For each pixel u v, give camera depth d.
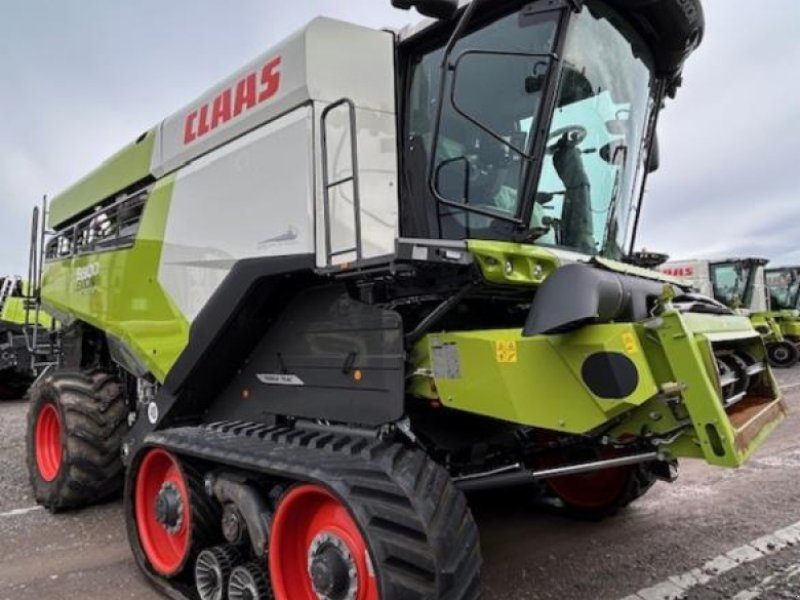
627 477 4.13
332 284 3.07
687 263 20.03
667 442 2.48
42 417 5.29
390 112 3.25
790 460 6.20
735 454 2.17
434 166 2.66
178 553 3.44
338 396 3.01
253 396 3.58
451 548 2.31
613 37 3.34
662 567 3.56
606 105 3.41
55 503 4.76
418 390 2.79
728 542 3.94
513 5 2.89
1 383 13.41
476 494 4.84
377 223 3.12
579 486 4.43
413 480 2.45
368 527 2.30
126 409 4.93
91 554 4.04
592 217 3.53
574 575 3.47
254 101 3.33
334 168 2.95
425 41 3.24
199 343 3.50
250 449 2.94
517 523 4.36
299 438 2.96
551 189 3.18
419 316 2.98
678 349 2.26
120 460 4.83
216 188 3.57
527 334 2.32
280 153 3.12
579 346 2.32
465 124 3.04
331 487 2.42
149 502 3.76
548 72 2.78
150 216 4.21
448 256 2.44
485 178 2.96
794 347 18.08
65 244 5.95
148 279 4.16
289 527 2.78
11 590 3.49
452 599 2.25
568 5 2.74
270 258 3.10
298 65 3.04
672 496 4.98
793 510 4.57
